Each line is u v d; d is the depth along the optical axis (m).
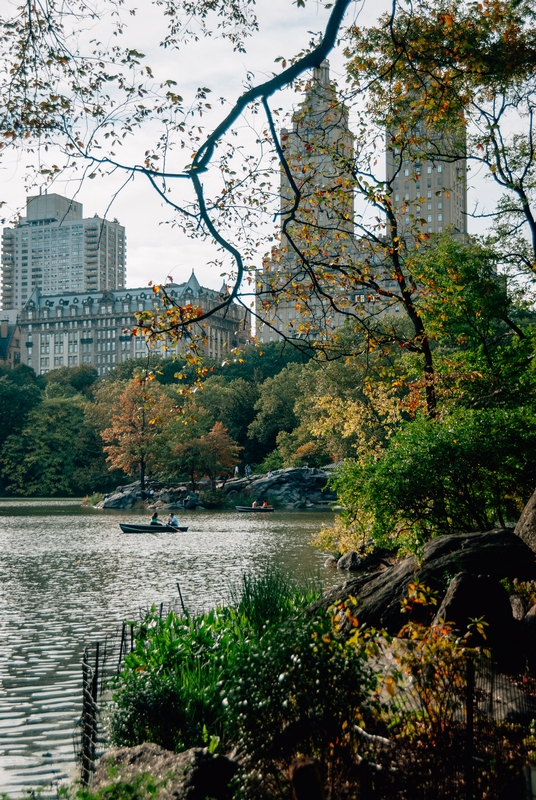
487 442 16.48
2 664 16.53
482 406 20.33
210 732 9.85
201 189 11.48
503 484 17.64
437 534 17.12
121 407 96.62
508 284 25.70
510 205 25.95
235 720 7.15
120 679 11.37
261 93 11.11
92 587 28.06
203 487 95.88
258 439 109.44
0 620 21.61
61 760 10.94
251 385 121.06
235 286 11.86
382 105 15.41
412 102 14.86
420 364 21.42
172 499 90.12
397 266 14.82
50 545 44.75
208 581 29.39
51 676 15.55
